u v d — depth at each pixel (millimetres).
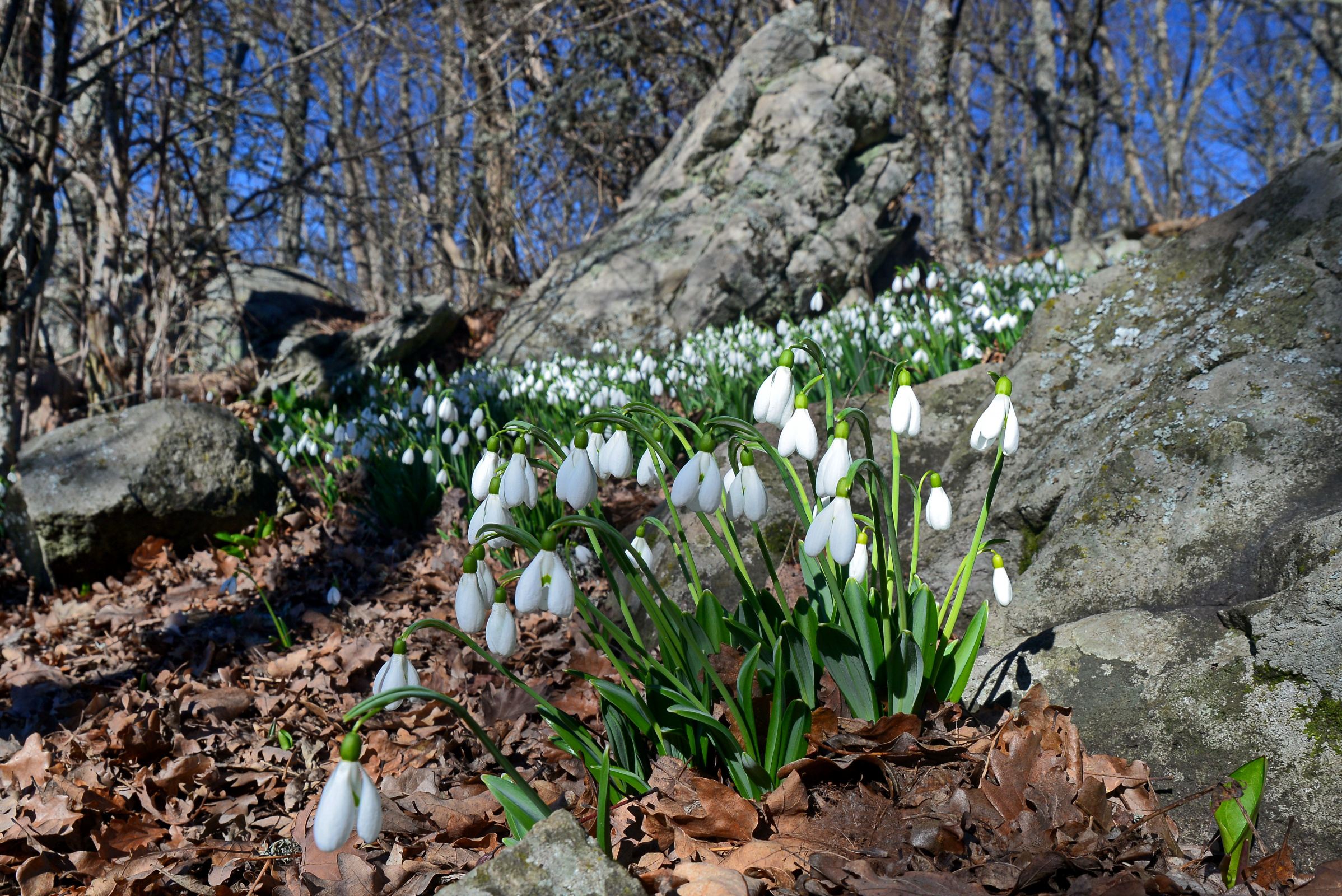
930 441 3488
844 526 1650
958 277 7457
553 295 9539
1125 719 1931
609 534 1708
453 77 13047
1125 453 2531
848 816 1793
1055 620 2408
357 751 1350
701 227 9344
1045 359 3258
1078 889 1493
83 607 4629
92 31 7887
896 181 9945
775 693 1822
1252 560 2121
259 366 10617
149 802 2428
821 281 9305
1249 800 1559
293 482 6305
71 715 3301
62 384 8367
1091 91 18719
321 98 12781
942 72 11875
